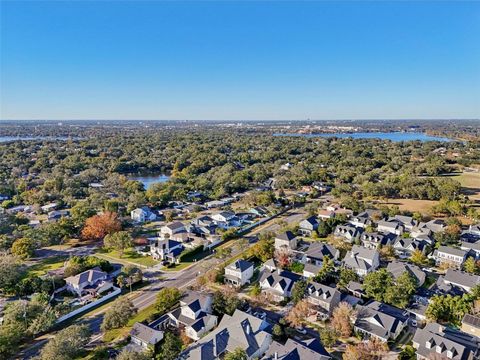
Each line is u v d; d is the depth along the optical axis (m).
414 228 94.56
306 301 56.97
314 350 44.50
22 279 68.25
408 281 60.00
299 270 73.69
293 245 86.38
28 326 52.16
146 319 55.59
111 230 95.62
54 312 55.50
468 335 49.84
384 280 61.59
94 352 48.44
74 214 104.00
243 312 53.25
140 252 87.00
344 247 83.38
